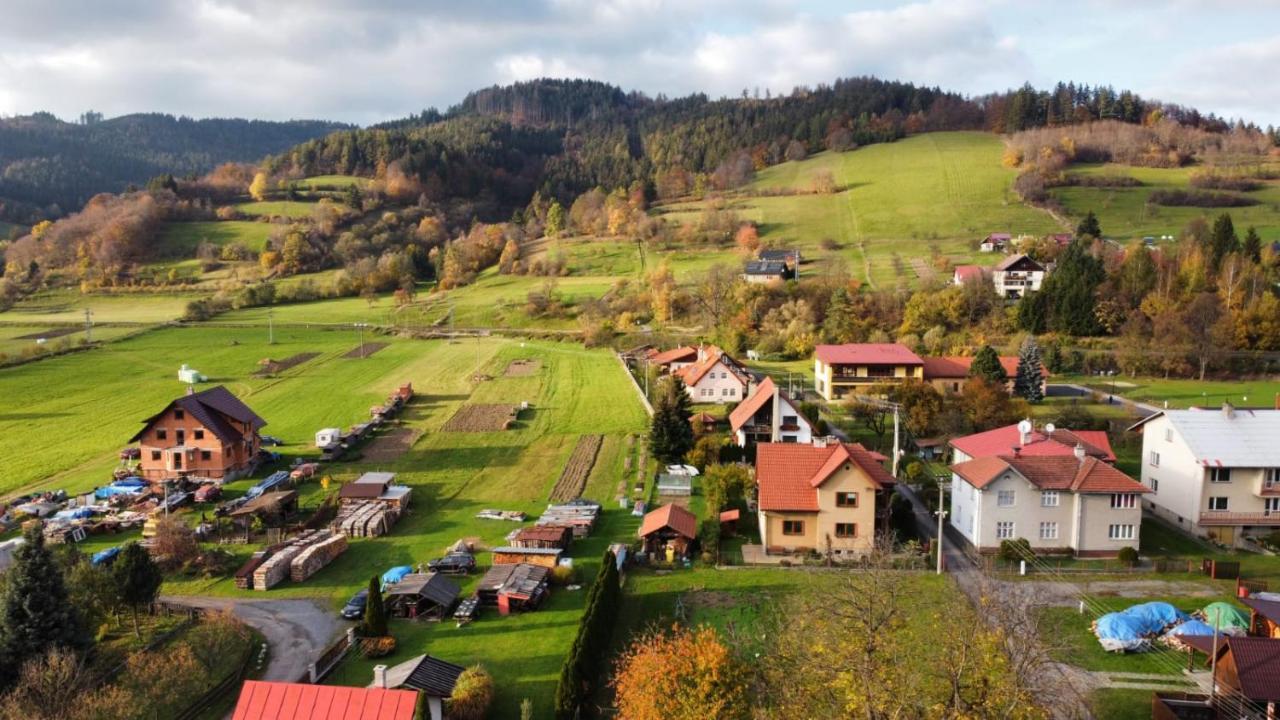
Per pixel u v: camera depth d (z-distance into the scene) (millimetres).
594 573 66625
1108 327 148500
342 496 83250
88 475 94625
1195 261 153625
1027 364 117250
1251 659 43938
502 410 124812
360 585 65375
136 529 77812
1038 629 41750
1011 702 34312
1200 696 45781
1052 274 158500
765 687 41438
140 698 44875
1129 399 117000
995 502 68750
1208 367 132250
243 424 97875
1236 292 145875
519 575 63281
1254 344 137500
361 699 37719
